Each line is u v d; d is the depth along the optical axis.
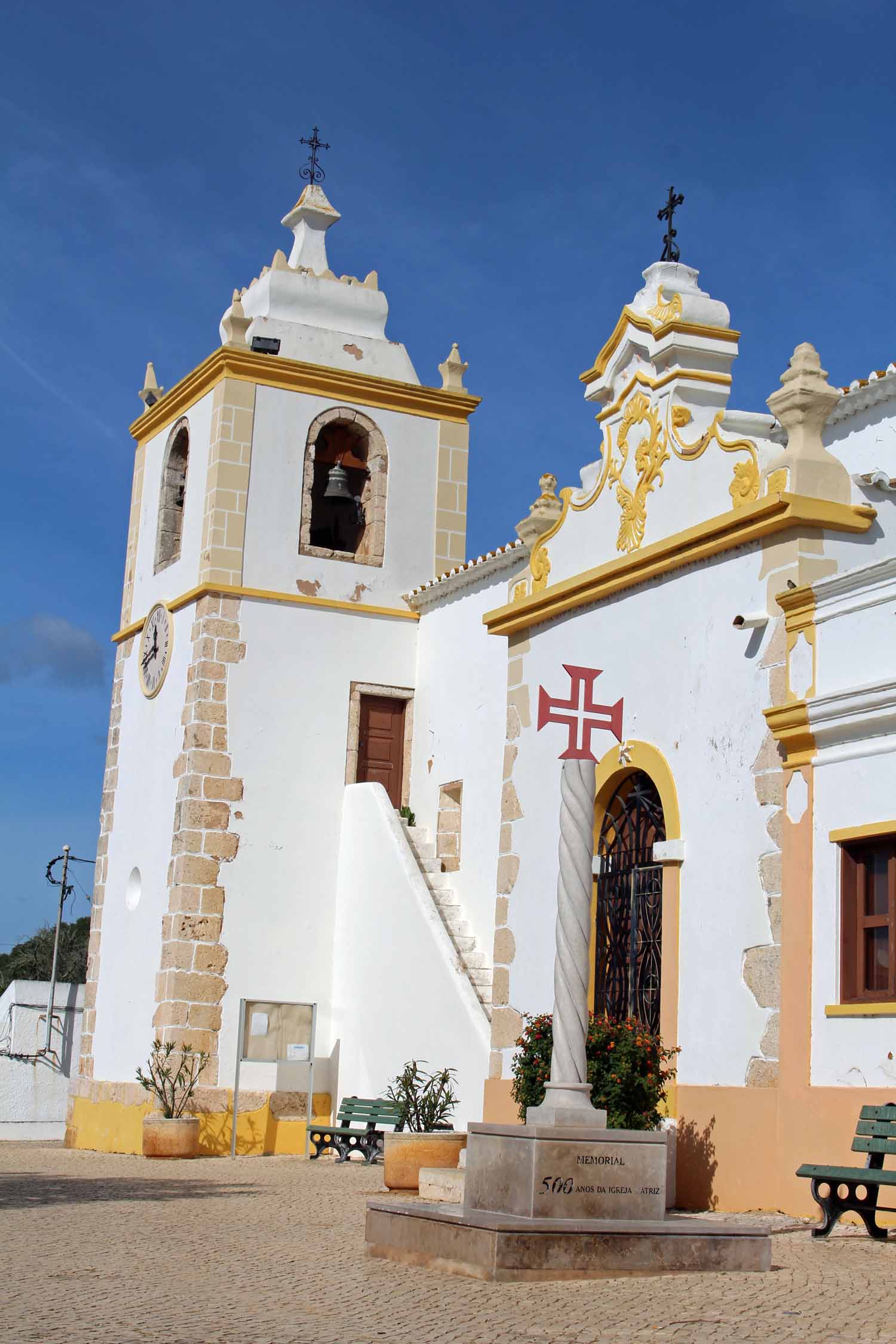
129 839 25.56
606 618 16.84
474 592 23.86
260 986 23.39
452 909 22.19
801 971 13.43
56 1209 13.80
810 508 14.21
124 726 26.55
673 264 16.98
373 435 25.86
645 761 15.80
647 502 16.44
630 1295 9.21
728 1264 10.08
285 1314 8.66
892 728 12.90
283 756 24.20
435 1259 10.34
